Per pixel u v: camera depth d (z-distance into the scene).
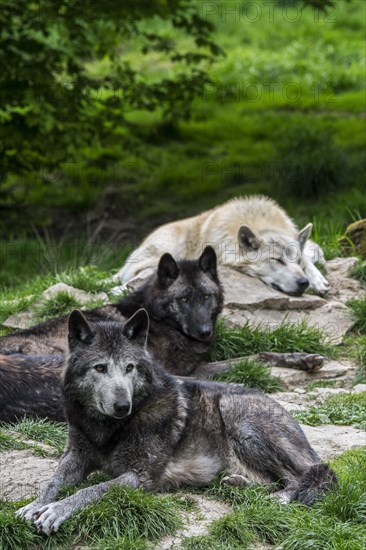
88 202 44.94
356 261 28.25
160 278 21.66
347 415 19.12
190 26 45.09
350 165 42.25
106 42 42.81
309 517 13.77
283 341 23.17
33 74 38.53
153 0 42.44
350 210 37.78
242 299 24.81
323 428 18.53
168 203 44.06
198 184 45.44
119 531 13.35
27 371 18.44
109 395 14.08
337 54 63.28
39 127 39.41
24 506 13.80
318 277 27.14
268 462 14.91
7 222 42.25
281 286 26.34
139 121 54.22
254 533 13.62
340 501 14.09
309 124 47.47
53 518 13.17
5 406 17.86
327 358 23.00
